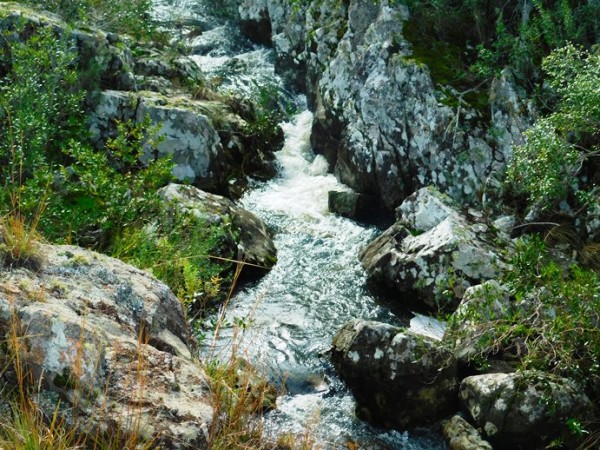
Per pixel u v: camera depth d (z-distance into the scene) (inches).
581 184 284.5
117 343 130.9
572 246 273.0
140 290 152.0
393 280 277.3
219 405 133.9
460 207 295.0
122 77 342.3
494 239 276.5
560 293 218.2
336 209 331.3
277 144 385.4
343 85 359.6
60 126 294.4
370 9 362.3
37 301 132.2
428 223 291.9
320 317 262.5
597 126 274.2
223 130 355.9
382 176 332.5
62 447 110.8
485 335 219.9
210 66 445.4
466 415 212.5
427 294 268.1
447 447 205.3
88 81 319.3
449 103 318.3
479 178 311.1
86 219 252.8
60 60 282.0
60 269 146.8
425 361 212.1
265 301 269.4
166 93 368.8
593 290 214.1
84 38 326.3
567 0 319.0
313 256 301.6
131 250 243.1
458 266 264.7
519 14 344.5
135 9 417.7
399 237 293.1
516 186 297.9
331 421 211.5
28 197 232.8
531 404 199.3
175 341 152.3
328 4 403.9
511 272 236.5
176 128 327.9
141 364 127.0
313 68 402.0
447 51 340.2
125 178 273.9
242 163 359.6
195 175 332.5
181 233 262.2
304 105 419.5
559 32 320.5
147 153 325.7
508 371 223.0
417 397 211.6
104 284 148.5
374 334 217.9
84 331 126.6
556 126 275.1
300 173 369.4
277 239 312.5
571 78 290.8
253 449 139.6
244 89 420.8
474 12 340.8
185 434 120.6
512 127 308.2
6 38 305.7
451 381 215.8
